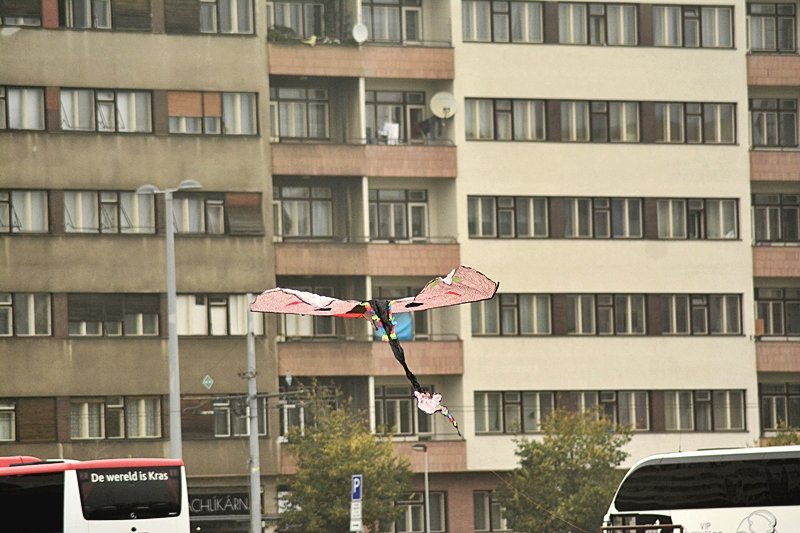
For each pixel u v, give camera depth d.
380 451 175.25
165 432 182.12
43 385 178.88
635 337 197.38
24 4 181.62
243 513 182.75
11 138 180.00
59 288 180.38
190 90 185.75
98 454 179.25
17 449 177.25
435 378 194.38
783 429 184.75
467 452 190.25
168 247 149.00
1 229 179.25
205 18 187.12
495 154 194.12
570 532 177.62
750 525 103.94
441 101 191.75
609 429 193.75
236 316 185.75
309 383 188.12
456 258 191.25
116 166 183.12
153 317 182.88
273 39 188.00
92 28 183.12
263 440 184.12
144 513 96.69
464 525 190.25
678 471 107.38
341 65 188.88
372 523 175.25
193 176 185.25
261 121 187.25
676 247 199.25
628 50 199.00
